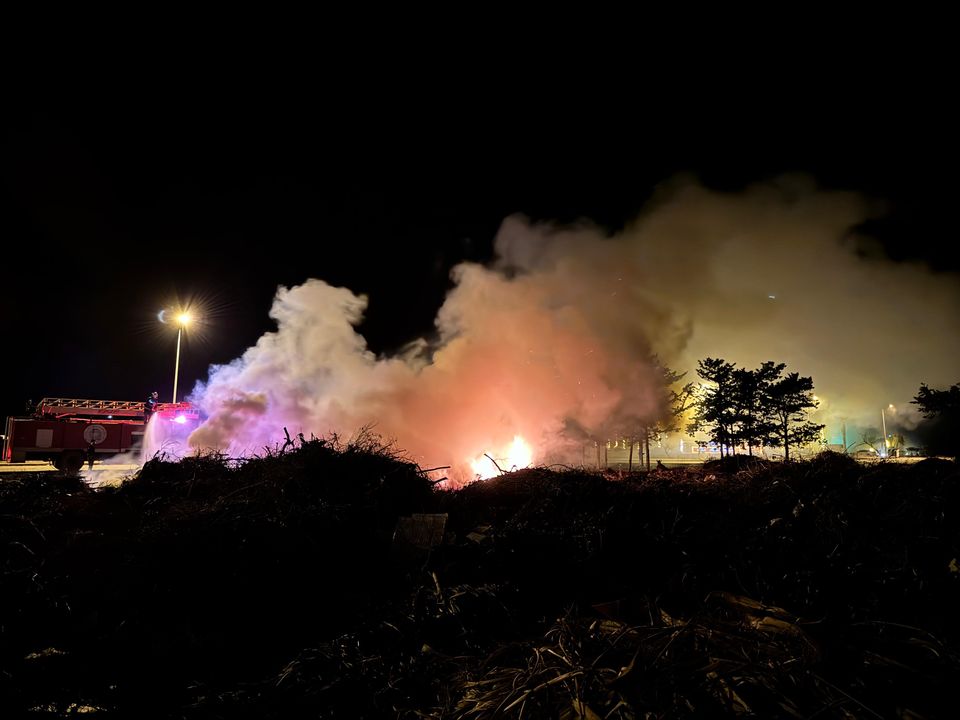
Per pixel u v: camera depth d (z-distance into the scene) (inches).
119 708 155.6
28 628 195.5
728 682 132.0
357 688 155.9
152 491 346.0
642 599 191.0
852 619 163.3
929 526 239.9
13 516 280.8
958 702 124.0
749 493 327.3
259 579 219.0
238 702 155.3
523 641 170.7
